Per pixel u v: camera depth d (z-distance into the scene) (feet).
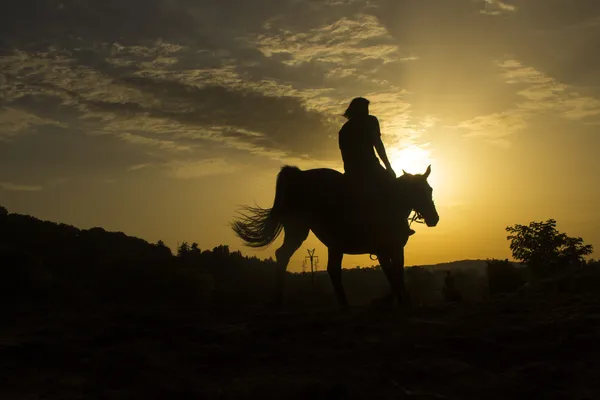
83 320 27.30
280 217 35.04
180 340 22.98
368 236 33.24
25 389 18.21
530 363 19.08
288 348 21.70
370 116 34.24
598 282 34.71
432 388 17.35
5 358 21.26
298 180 34.76
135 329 24.49
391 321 25.00
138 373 19.26
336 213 33.45
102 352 21.54
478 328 23.04
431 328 23.52
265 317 27.02
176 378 18.76
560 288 35.17
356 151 33.88
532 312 25.54
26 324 27.20
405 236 33.76
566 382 17.17
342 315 26.84
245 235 35.40
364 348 21.13
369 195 33.04
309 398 16.89
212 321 26.63
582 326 21.97
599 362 18.47
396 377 18.17
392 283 33.94
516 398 16.46
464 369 18.52
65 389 18.25
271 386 17.71
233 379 18.76
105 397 17.33
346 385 17.29
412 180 33.71
